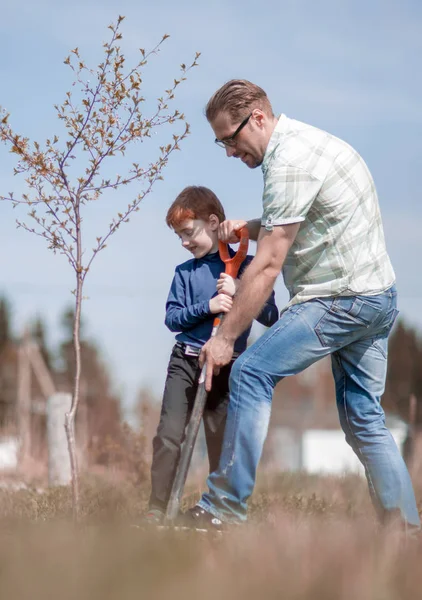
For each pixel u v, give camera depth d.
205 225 5.02
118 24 4.38
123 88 4.42
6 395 24.83
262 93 4.29
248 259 5.01
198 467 10.33
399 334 29.62
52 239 4.50
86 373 28.92
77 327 4.52
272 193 4.11
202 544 3.08
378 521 4.46
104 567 2.50
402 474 4.42
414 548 3.05
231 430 4.22
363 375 4.46
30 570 2.49
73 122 4.45
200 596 2.25
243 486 4.20
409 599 2.38
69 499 5.52
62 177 4.48
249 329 4.99
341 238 4.16
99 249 4.55
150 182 4.56
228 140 4.29
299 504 5.41
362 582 2.37
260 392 4.22
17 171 4.46
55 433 9.44
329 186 4.13
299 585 2.35
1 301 49.06
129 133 4.48
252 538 3.06
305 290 4.24
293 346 4.20
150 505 4.84
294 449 43.28
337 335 4.24
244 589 2.31
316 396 45.97
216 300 4.73
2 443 12.52
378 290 4.23
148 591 2.28
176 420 4.91
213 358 4.28
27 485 8.14
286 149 4.14
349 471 8.84
